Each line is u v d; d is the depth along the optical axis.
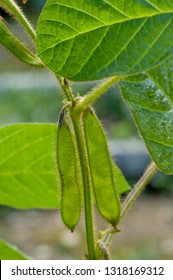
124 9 0.22
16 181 0.37
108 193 0.29
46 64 0.23
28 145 0.35
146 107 0.26
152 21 0.22
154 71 0.26
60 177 0.28
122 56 0.22
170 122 0.26
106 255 0.28
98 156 0.28
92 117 0.28
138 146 1.41
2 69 2.03
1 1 0.27
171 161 0.26
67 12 0.23
